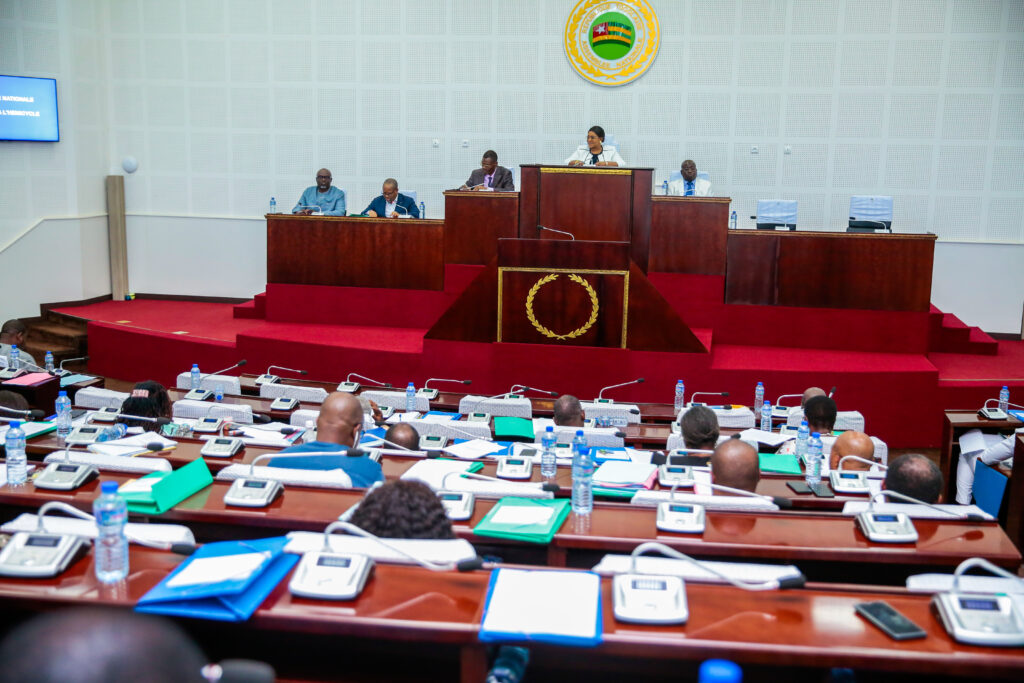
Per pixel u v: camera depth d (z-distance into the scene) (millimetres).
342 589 2326
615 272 8055
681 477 3717
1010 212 10867
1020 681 2127
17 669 851
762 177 11242
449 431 5406
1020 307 10992
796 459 4293
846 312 9062
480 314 8297
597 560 3158
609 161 9547
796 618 2289
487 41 11453
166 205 12383
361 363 8602
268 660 2631
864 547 2986
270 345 8930
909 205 11039
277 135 12039
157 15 12031
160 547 2602
